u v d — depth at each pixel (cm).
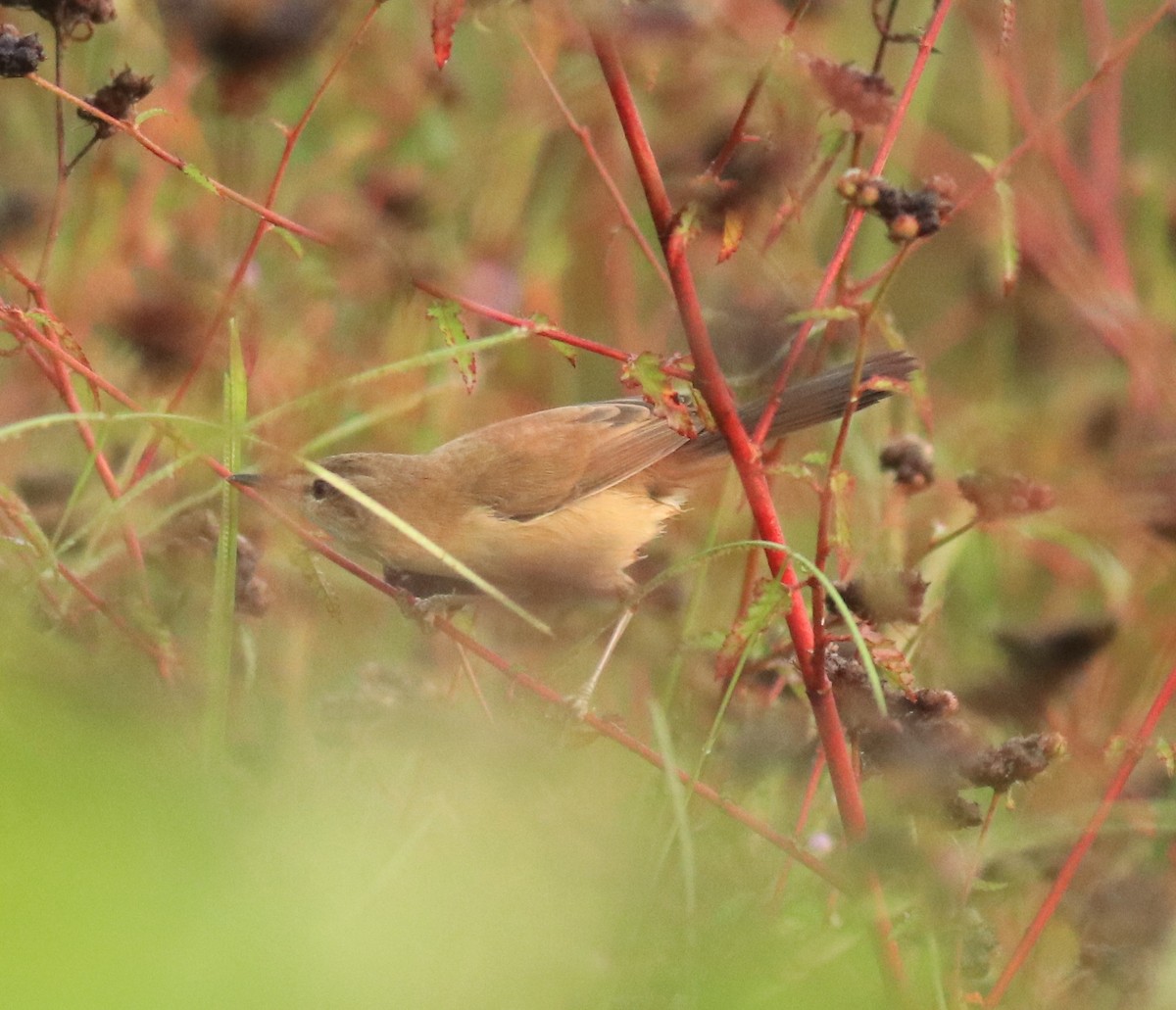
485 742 789
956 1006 732
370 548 993
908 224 656
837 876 731
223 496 773
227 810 493
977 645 1133
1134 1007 799
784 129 767
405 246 890
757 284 1089
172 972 240
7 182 1201
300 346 1127
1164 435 1298
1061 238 1445
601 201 1392
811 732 870
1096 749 934
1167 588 1178
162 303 1066
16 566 837
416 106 1322
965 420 1327
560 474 978
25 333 808
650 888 711
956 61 1520
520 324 766
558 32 1131
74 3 838
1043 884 884
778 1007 499
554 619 1055
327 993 278
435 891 445
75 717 327
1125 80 1612
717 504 1172
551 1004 460
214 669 740
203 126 1237
